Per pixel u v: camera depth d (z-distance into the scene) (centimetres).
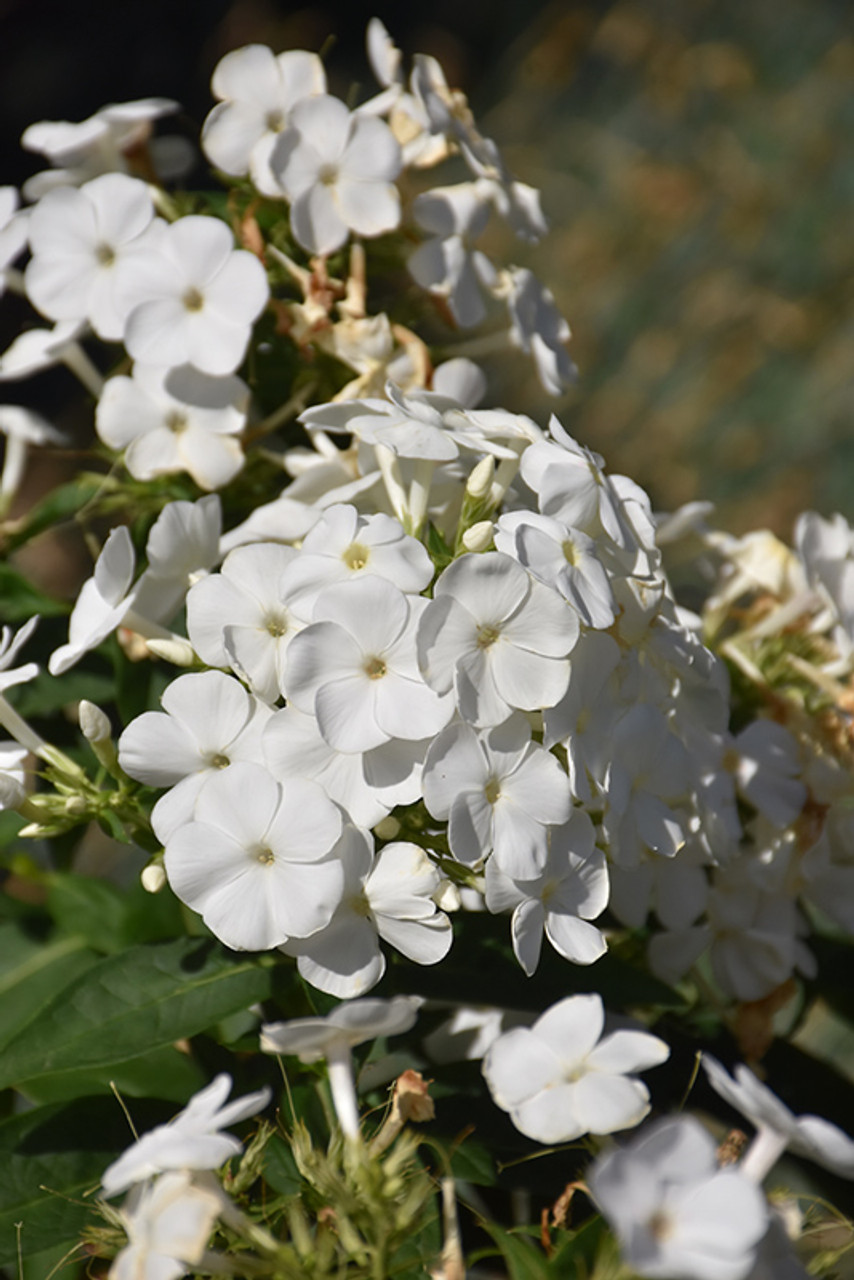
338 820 60
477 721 60
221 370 66
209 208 70
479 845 60
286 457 68
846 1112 68
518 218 71
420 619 60
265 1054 66
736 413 181
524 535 61
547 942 64
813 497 173
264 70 69
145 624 65
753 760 67
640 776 63
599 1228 59
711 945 68
